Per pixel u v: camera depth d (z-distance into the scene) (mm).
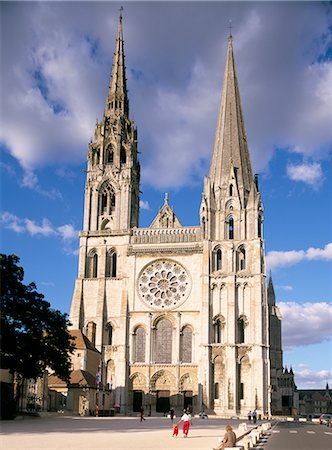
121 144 139625
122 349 121625
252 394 115062
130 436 50719
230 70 147625
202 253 125750
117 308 125938
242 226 127250
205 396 115500
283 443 48312
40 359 77062
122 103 146000
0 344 71562
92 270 130250
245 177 133000
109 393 113875
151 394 119500
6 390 74688
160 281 126375
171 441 45812
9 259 75062
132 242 129750
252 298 121188
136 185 141250
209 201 129375
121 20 157875
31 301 76688
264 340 119000
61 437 46938
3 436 46812
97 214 134000
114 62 152125
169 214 135625
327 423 89688
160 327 124000
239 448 31781
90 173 137125
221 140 138250
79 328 124938
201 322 120375
